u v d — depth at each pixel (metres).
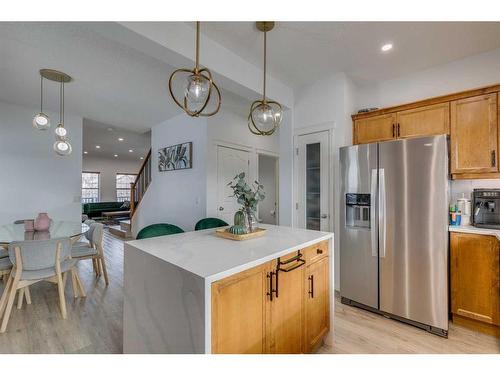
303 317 1.70
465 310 2.18
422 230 2.19
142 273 1.48
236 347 1.20
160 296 1.33
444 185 2.09
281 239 1.82
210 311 1.07
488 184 2.50
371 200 2.46
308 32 2.21
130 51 2.54
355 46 2.45
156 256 1.37
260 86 2.88
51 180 4.48
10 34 2.24
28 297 2.59
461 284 2.20
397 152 2.32
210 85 1.44
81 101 3.97
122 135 6.83
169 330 1.26
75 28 2.16
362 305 2.56
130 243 1.67
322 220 3.14
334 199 3.04
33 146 4.31
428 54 2.60
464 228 2.22
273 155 5.52
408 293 2.26
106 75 3.06
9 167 4.11
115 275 3.50
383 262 2.40
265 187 5.96
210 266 1.20
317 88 3.23
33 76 3.10
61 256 2.39
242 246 1.60
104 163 11.02
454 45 2.44
